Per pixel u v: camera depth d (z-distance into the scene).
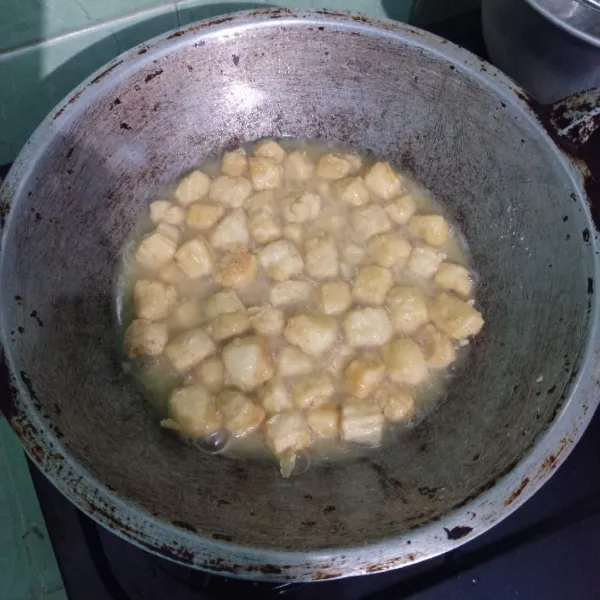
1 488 0.34
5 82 0.34
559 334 0.27
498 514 0.22
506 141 0.30
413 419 0.31
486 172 0.33
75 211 0.30
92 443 0.25
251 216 0.35
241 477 0.28
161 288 0.32
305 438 0.30
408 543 0.22
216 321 0.32
